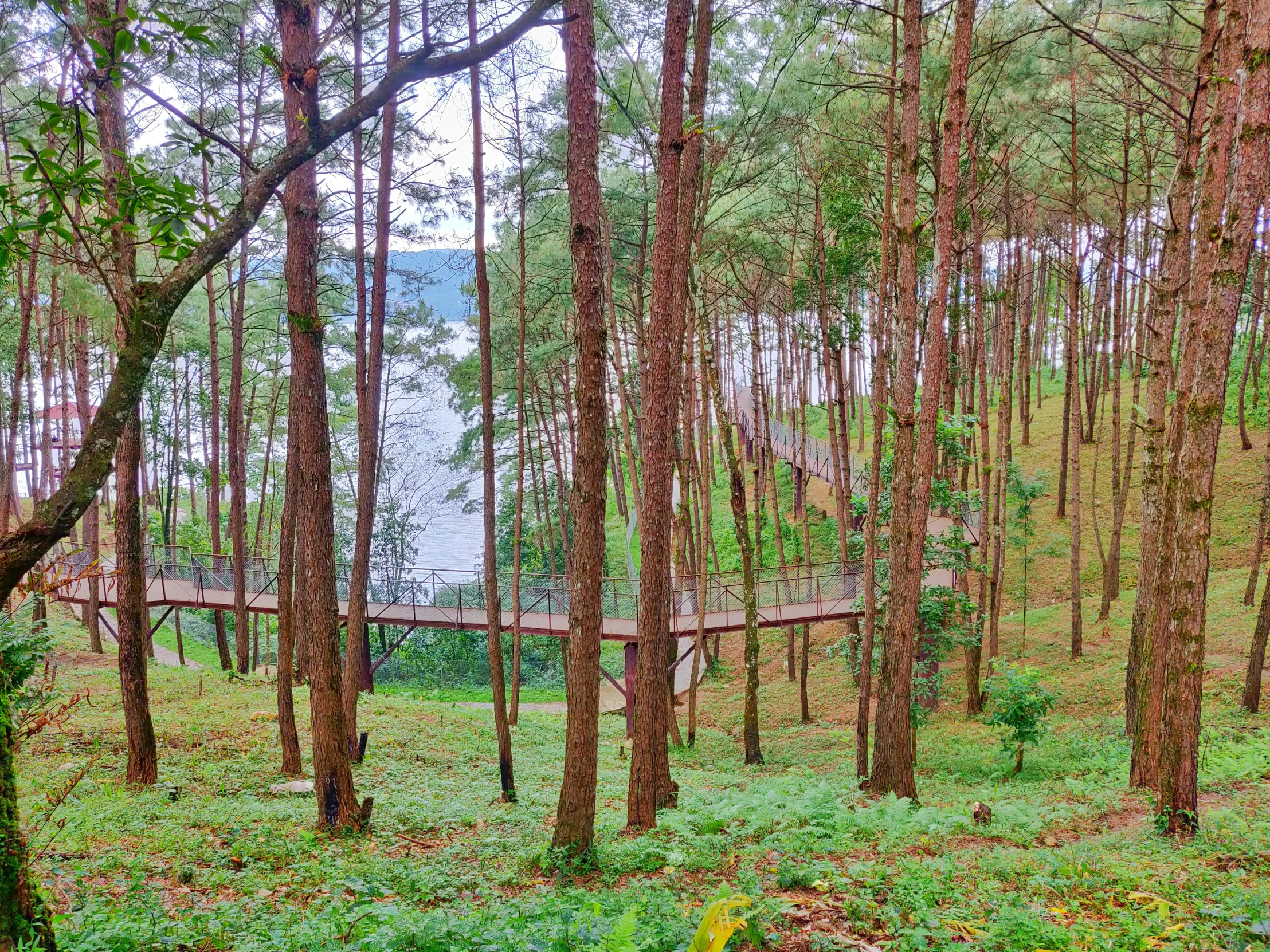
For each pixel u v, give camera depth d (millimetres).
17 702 4125
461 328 26406
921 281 21656
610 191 17547
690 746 18656
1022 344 31094
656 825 9031
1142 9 15203
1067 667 18906
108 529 31906
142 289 3014
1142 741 9719
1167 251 12789
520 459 19297
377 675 30297
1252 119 6723
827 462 30656
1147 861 6543
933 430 10820
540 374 29484
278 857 7391
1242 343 32406
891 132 14656
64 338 26641
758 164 16906
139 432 9961
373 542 34938
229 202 18641
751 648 16672
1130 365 36594
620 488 42688
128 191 3117
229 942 4801
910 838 7945
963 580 18047
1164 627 9562
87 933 4387
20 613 4273
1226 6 8797
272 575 23891
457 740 16656
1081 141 19375
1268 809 8180
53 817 7699
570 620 7465
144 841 7438
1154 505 13258
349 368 27078
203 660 28062
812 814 8883
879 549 19125
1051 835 8195
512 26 3113
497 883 6801
